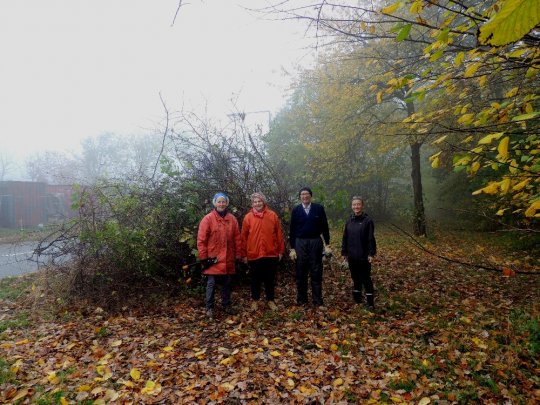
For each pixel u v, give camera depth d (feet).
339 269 25.73
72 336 14.57
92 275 18.66
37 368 11.88
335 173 45.27
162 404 10.09
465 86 10.05
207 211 20.83
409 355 12.84
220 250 16.88
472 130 7.06
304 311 17.52
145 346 13.61
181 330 15.31
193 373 11.68
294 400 10.33
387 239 42.75
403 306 18.34
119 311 17.48
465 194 50.62
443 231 46.75
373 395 10.52
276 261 18.69
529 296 19.12
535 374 11.34
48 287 19.48
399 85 8.54
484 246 34.86
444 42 6.89
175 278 20.42
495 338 13.99
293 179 26.99
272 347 13.53
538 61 6.98
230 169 22.20
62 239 19.33
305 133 46.73
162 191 20.72
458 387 10.84
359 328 15.38
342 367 12.17
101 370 11.64
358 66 29.89
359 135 37.88
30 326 15.80
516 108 8.18
